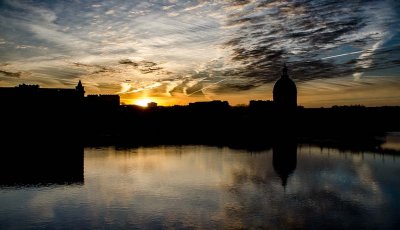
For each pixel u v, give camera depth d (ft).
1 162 148.77
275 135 343.67
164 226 67.82
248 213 76.59
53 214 75.10
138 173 125.39
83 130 331.57
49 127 301.22
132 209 79.10
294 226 67.72
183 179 114.62
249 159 166.40
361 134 361.10
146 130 386.32
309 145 241.35
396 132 411.95
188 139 290.76
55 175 119.65
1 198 88.43
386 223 69.26
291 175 122.72
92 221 70.54
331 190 98.73
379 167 141.59
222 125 418.10
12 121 290.56
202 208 80.28
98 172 126.72
